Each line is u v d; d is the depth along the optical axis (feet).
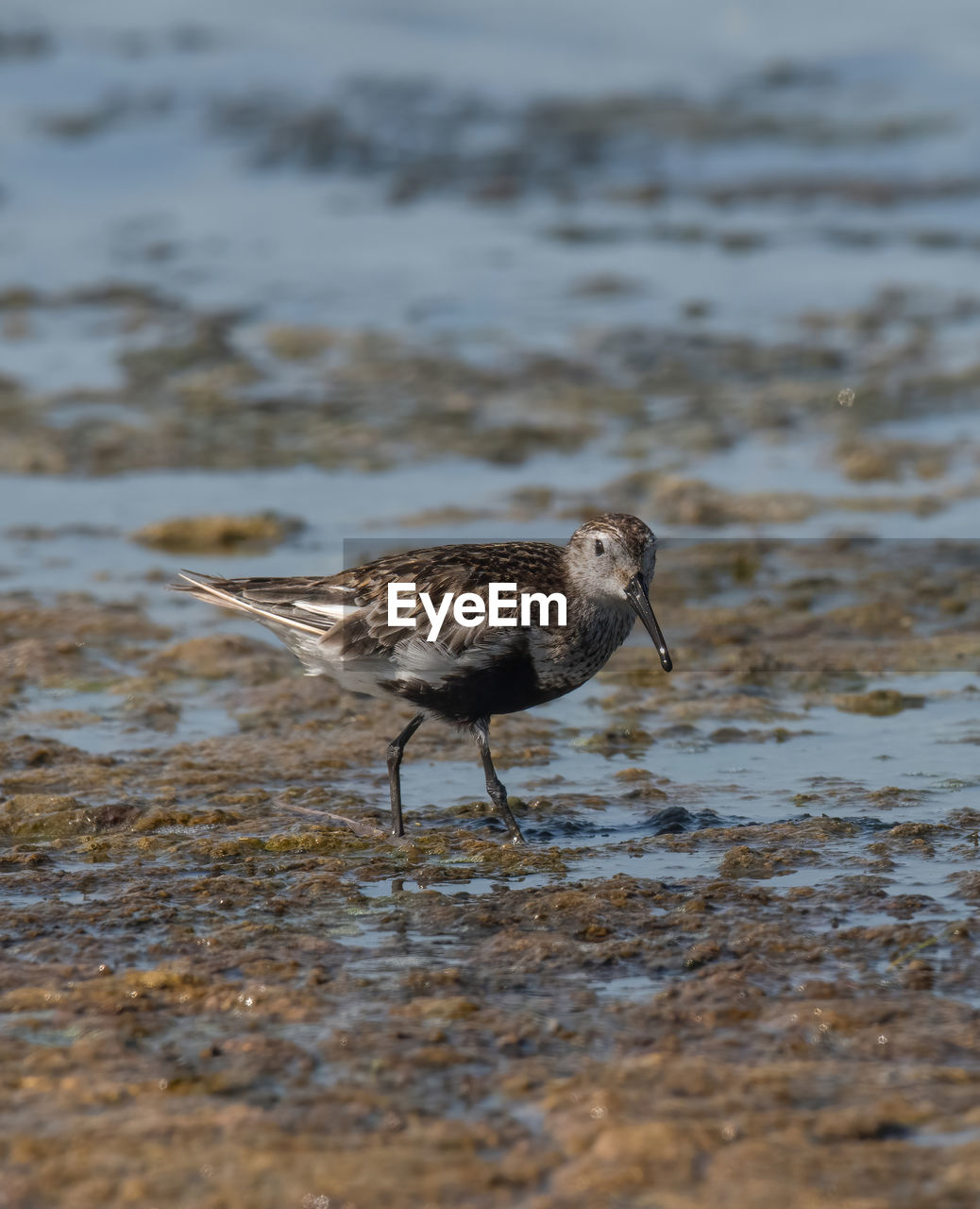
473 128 131.54
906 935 29.66
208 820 37.32
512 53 148.36
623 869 34.24
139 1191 21.67
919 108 134.21
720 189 118.32
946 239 106.83
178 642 51.29
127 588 56.39
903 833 35.73
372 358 85.15
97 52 144.25
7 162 121.60
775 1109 23.56
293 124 130.41
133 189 118.11
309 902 32.27
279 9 154.10
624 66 146.00
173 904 32.09
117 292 96.22
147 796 39.24
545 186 119.55
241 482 68.28
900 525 63.05
